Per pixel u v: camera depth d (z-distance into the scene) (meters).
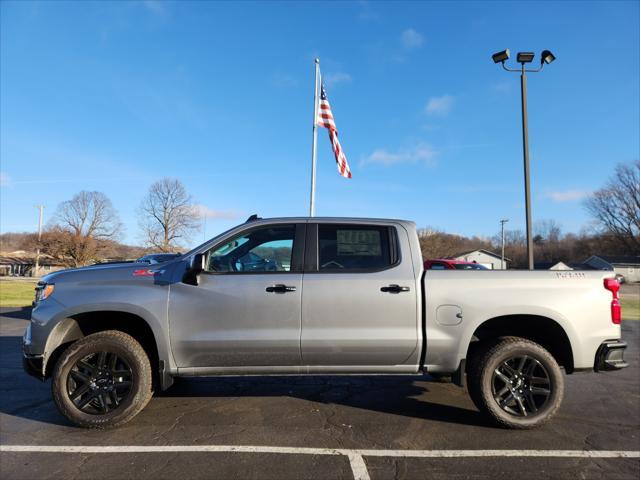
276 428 4.39
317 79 16.55
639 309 18.38
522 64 13.63
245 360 4.37
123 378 4.34
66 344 4.57
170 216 74.38
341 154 16.38
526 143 13.73
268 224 4.67
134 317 4.57
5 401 5.21
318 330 4.35
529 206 13.70
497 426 4.41
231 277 4.42
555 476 3.47
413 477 3.43
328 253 4.56
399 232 4.63
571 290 4.45
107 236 70.19
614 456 3.82
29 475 3.42
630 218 69.81
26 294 24.39
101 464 3.60
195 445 3.96
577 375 6.74
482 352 4.42
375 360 4.43
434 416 4.77
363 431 4.33
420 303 4.43
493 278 4.48
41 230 71.31
